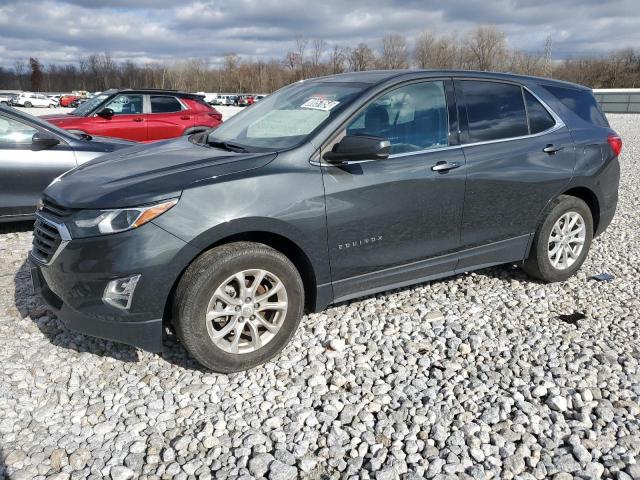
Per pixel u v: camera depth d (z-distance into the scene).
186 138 4.29
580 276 4.90
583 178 4.52
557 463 2.53
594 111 4.83
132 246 2.87
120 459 2.55
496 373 3.28
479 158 3.96
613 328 3.89
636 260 5.39
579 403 2.99
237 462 2.55
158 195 2.92
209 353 3.08
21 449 2.59
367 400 3.01
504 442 2.68
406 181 3.62
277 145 3.50
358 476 2.46
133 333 2.97
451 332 3.78
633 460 2.53
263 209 3.11
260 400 3.00
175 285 3.05
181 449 2.62
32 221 6.54
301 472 2.49
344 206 3.40
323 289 3.49
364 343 3.63
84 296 2.95
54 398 2.99
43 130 5.89
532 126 4.35
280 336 3.31
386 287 3.80
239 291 3.14
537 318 4.03
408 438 2.71
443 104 3.95
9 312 3.98
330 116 3.51
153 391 3.06
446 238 3.93
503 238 4.25
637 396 3.06
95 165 3.66
